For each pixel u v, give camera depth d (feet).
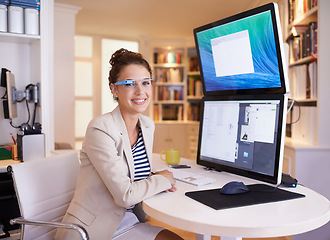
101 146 4.25
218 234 3.13
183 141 20.15
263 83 4.61
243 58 4.85
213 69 5.49
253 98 4.73
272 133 4.39
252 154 4.67
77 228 3.89
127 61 4.56
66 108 15.06
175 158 6.11
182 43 20.65
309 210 3.54
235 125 5.02
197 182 4.64
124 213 4.32
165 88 20.83
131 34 19.63
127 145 4.52
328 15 8.72
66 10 14.53
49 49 8.62
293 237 8.55
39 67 7.72
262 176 4.48
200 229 3.19
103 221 4.23
